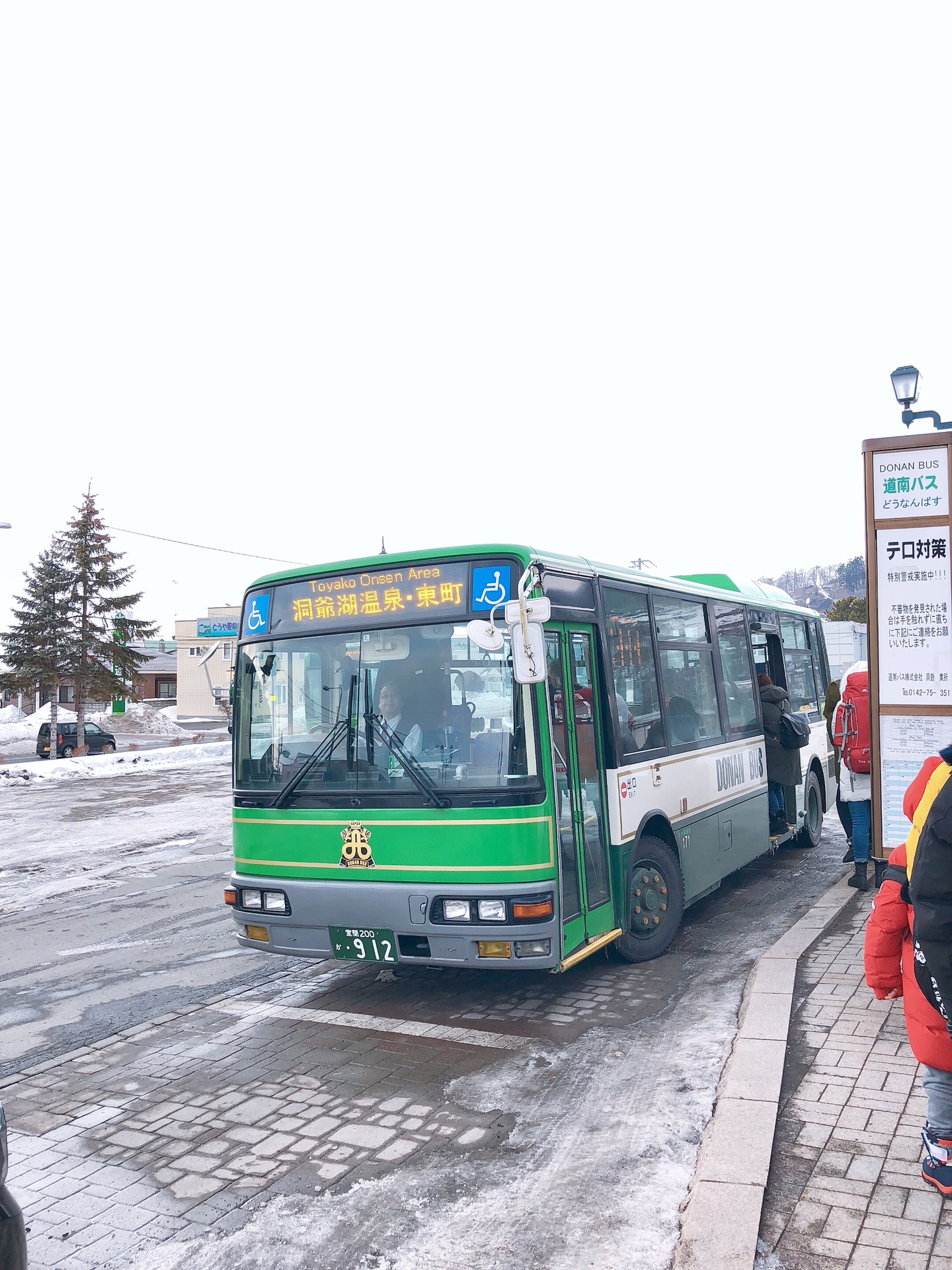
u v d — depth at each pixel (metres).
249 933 6.41
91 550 42.56
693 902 8.00
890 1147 3.99
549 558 6.25
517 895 5.52
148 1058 5.75
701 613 8.85
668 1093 4.83
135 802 20.86
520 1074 5.22
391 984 6.98
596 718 6.66
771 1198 3.68
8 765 29.48
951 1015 3.22
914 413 7.44
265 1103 5.00
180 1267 3.62
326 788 6.06
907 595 6.15
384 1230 3.78
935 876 3.20
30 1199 4.14
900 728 6.17
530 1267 3.48
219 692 6.81
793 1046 5.05
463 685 5.84
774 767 10.26
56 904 10.73
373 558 6.21
